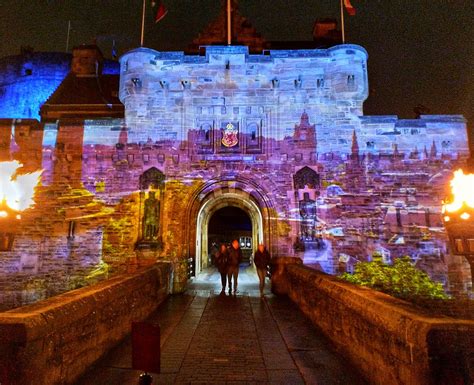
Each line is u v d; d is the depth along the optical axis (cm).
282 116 1659
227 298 1264
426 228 1554
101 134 1656
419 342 353
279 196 1605
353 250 1550
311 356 655
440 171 1594
